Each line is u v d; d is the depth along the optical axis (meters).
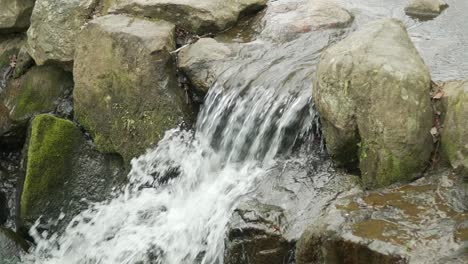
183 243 2.85
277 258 2.47
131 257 2.96
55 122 3.30
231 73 3.04
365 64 2.56
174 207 3.00
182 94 3.17
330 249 2.30
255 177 2.78
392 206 2.38
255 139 2.89
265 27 3.33
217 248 2.71
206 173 2.99
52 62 3.56
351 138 2.62
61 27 3.50
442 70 2.94
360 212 2.36
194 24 3.29
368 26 2.73
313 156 2.75
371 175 2.57
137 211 3.08
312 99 2.75
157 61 3.15
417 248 2.20
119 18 3.34
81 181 3.28
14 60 3.86
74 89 3.36
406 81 2.50
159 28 3.24
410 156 2.51
